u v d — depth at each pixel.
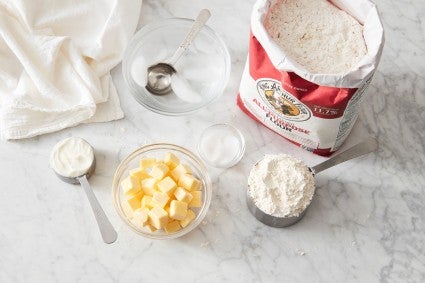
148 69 0.79
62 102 0.76
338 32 0.71
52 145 0.77
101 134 0.78
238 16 0.84
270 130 0.79
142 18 0.83
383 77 0.81
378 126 0.79
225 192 0.76
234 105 0.80
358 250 0.74
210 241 0.74
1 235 0.73
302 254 0.73
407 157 0.78
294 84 0.66
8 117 0.75
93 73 0.78
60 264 0.72
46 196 0.75
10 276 0.72
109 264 0.72
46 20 0.78
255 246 0.74
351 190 0.76
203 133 0.78
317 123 0.70
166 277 0.72
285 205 0.70
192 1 0.84
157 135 0.78
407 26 0.84
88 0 0.80
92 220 0.74
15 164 0.76
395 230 0.75
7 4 0.78
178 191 0.72
